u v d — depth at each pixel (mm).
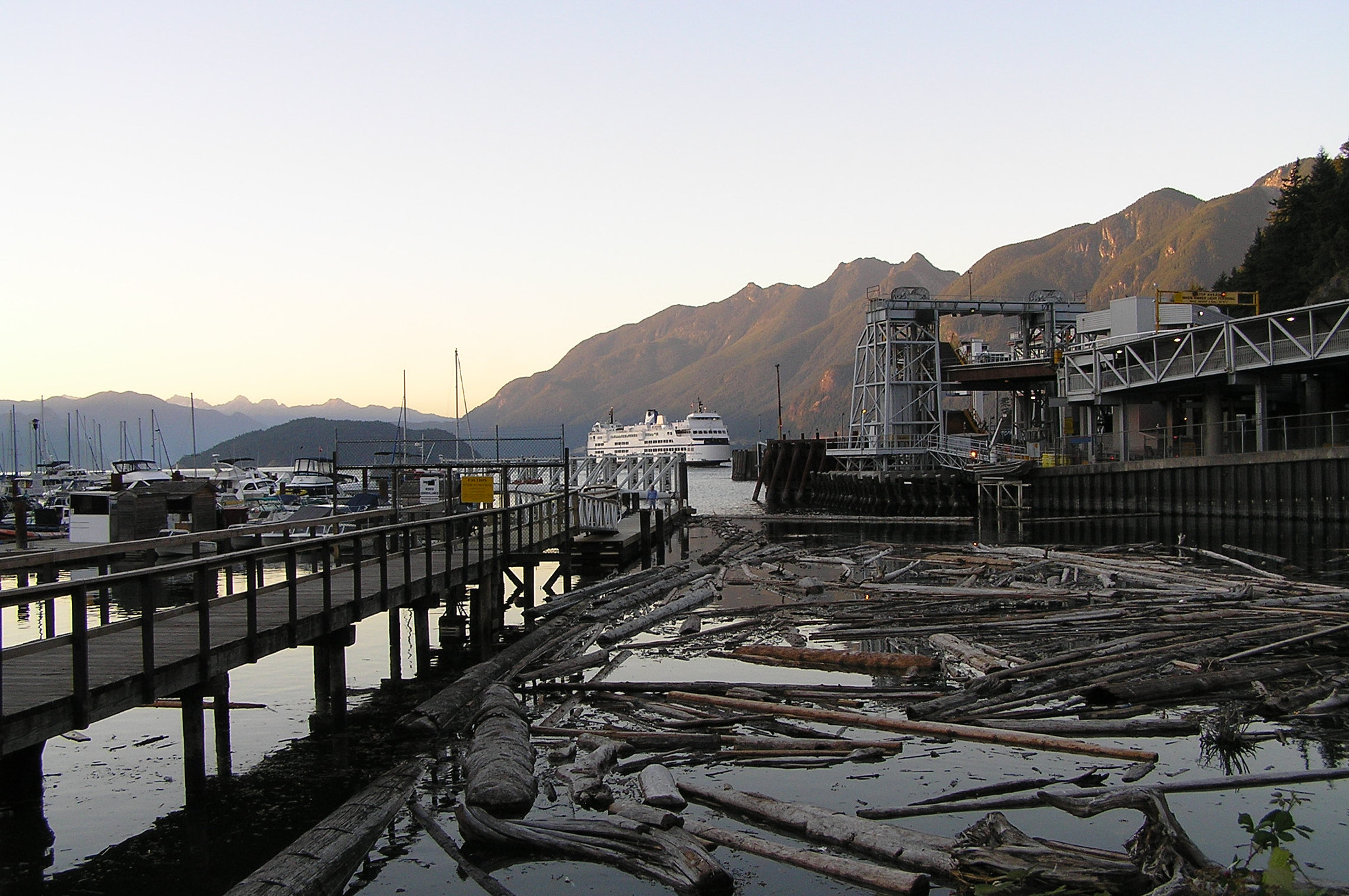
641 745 14000
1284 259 96375
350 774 13734
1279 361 50938
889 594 27594
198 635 13711
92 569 35906
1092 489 61531
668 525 55219
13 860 10977
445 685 19359
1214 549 39656
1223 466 53281
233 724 16422
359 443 33562
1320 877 9711
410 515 29766
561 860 10586
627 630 22781
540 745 14359
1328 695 15648
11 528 49156
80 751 15023
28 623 27516
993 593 26062
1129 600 24828
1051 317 78375
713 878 9547
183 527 37906
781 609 25609
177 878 10531
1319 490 48062
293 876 9719
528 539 27859
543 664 20016
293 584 14133
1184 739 14156
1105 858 9141
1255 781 12047
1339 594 24234
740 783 12711
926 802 11633
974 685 16516
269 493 76688
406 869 10477
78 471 106875
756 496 97688
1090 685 16562
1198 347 57312
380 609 16891
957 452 73500
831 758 13531
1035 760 13383
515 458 36906
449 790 12797
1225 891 8148
